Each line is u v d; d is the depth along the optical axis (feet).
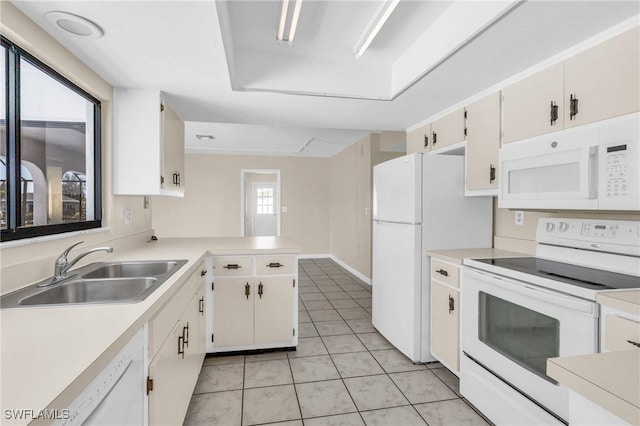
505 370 5.38
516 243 7.52
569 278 4.85
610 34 4.80
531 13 4.48
